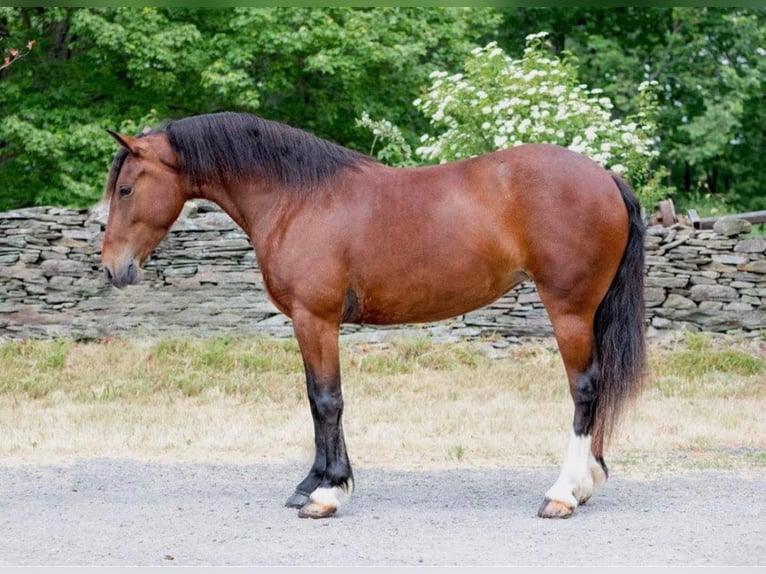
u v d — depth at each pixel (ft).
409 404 33.63
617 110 68.90
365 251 19.42
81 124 53.31
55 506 20.66
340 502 19.70
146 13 51.72
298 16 53.52
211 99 57.88
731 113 66.95
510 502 20.86
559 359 38.75
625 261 19.53
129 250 20.29
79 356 39.11
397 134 48.91
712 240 40.16
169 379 36.86
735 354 38.06
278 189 20.01
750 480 22.66
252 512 20.10
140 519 19.48
